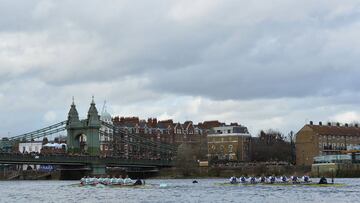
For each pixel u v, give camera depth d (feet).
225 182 542.16
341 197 345.51
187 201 333.83
